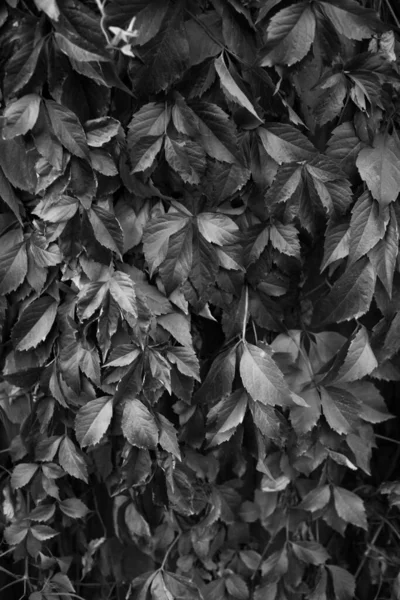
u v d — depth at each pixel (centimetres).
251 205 131
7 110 121
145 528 138
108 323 127
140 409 128
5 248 130
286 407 135
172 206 129
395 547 141
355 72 127
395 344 132
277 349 135
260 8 126
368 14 124
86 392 132
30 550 137
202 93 127
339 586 137
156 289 130
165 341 130
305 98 133
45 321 130
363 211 129
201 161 126
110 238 126
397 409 142
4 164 126
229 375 130
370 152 129
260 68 125
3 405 137
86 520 141
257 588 138
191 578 139
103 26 120
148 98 126
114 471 138
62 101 123
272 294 133
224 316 132
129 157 125
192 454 136
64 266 129
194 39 126
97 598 143
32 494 136
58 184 126
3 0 122
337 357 133
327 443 135
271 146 127
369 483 142
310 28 124
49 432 135
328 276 135
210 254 128
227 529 140
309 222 130
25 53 121
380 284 133
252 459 141
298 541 139
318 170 127
